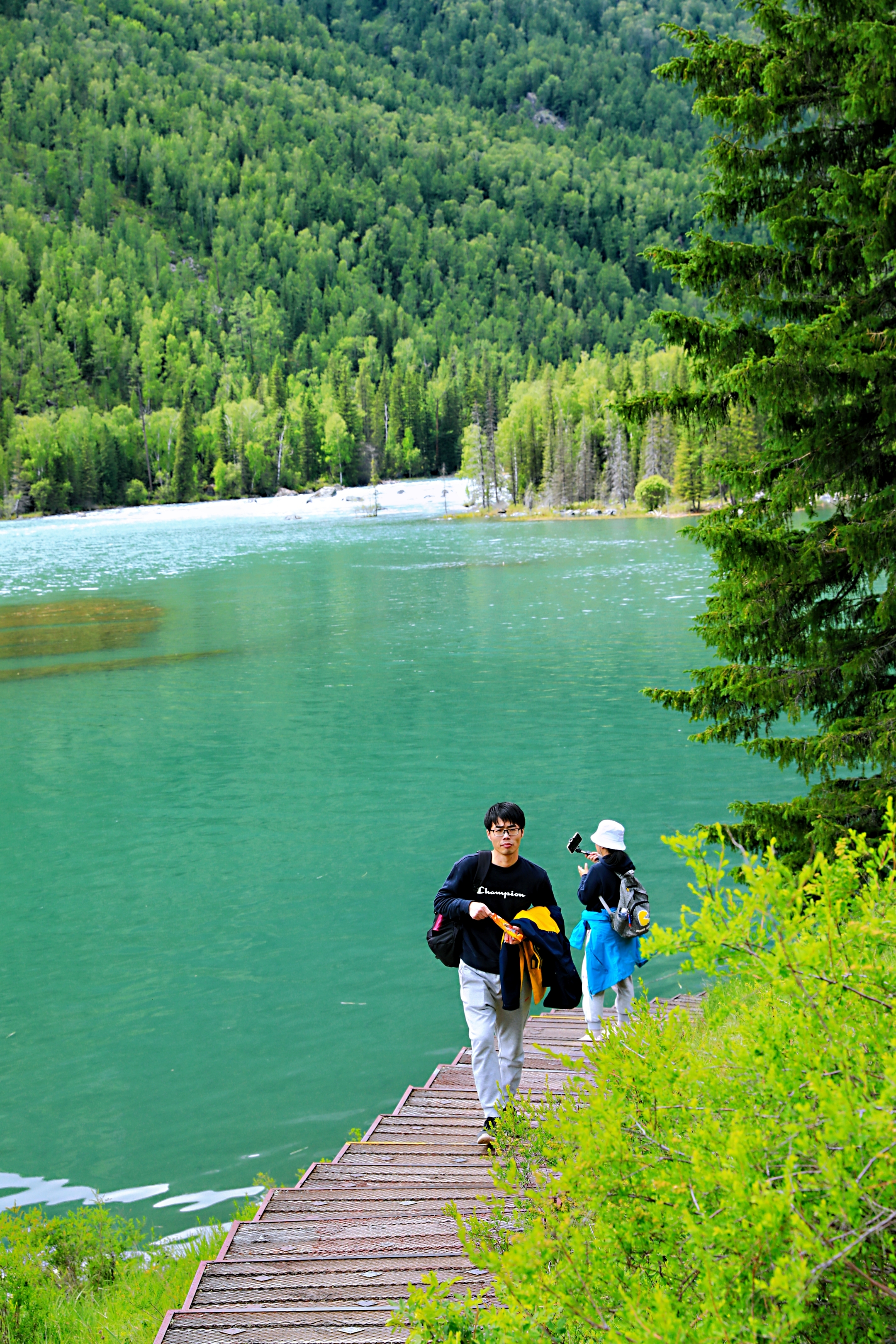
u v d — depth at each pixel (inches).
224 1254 189.6
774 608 346.0
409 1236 193.0
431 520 4945.9
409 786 781.3
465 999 226.4
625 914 277.0
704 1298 94.2
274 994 444.1
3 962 490.6
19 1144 331.9
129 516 6087.6
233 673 1326.3
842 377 304.2
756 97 311.4
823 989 105.3
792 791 729.6
